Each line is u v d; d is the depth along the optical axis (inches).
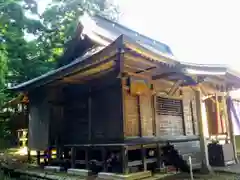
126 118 297.7
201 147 324.5
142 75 319.9
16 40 512.7
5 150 550.6
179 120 374.3
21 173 356.5
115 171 301.4
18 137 652.7
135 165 287.0
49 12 629.0
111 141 303.4
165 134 343.9
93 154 357.1
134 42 220.7
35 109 416.2
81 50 418.6
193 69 290.8
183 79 323.6
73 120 371.6
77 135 360.2
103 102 323.9
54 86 378.0
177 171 316.5
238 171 317.4
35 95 419.5
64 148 365.4
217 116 414.6
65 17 645.9
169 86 365.4
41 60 588.1
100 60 251.0
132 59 250.8
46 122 384.2
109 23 444.5
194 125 395.9
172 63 272.1
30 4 601.0
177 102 379.6
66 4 639.1
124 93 302.2
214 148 378.0
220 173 307.0
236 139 554.9
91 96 342.6
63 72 303.9
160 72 311.0
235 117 461.4
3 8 497.0
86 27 378.3
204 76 311.3
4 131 523.5
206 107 428.5
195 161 316.2
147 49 235.6
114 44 219.3
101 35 365.7
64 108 389.4
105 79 323.6
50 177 308.0
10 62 496.4
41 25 593.3
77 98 369.4
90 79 335.0
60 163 360.2
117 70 265.7
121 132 291.1
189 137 379.9
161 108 349.7
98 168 327.0
